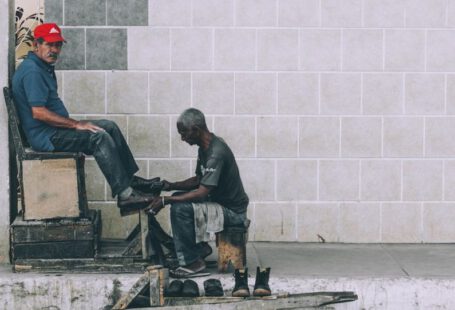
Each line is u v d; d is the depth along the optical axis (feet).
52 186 23.67
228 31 27.55
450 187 27.89
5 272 23.80
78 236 23.70
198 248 23.86
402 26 27.61
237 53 27.58
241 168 27.78
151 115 27.66
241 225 23.89
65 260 23.62
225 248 23.81
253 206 27.86
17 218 24.64
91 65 27.53
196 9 27.50
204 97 27.63
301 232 27.96
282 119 27.71
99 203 27.78
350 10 27.55
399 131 27.78
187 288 22.54
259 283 22.79
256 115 27.66
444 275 23.93
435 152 27.86
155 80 27.58
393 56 27.63
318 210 27.91
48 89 24.17
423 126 27.78
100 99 27.58
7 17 24.40
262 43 27.55
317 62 27.61
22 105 24.04
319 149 27.78
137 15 27.48
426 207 27.94
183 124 23.39
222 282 23.56
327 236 27.99
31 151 24.02
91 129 23.76
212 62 27.61
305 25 27.55
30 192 23.65
